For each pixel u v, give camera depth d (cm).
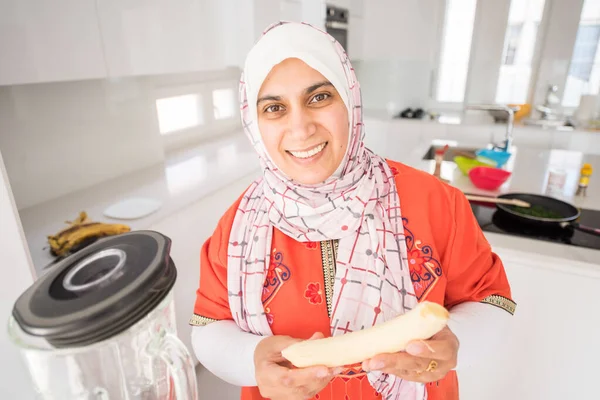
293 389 56
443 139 309
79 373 32
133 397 35
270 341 63
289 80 63
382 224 70
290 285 70
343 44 297
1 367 83
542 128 283
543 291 116
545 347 121
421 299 67
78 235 110
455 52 334
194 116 237
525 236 125
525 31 305
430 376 55
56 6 108
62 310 29
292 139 65
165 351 36
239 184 181
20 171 138
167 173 185
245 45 193
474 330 66
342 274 68
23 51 101
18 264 84
